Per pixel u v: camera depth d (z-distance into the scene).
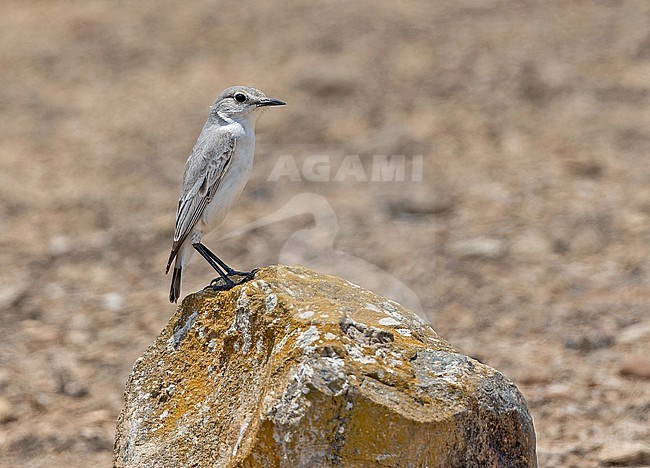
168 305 14.94
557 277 14.99
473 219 17.05
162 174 20.08
